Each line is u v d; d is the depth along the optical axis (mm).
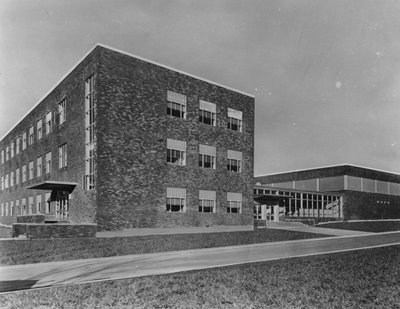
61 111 29938
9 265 13320
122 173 23984
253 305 8625
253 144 33938
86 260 14570
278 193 44188
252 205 33094
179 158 27812
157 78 26703
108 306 8375
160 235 24469
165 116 27000
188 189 28031
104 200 22938
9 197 44031
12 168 43438
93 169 23766
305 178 55375
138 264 13734
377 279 11586
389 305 8891
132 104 24938
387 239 25422
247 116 33688
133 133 24828
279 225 37969
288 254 16797
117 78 24312
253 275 11609
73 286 10023
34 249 16562
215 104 30969
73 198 25891
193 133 28891
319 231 32000
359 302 9062
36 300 8719
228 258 15430
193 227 27984
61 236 21047
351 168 50969
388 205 55531
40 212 33594
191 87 29094
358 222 46062
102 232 22594
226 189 31047
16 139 42375
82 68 25750
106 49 23953
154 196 25672
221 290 9797
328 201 49781
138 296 9156
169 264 13742
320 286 10453
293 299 9141
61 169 28719
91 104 24719
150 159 25672
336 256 16062
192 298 9078
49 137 31812
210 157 30203
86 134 24969
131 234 23938
